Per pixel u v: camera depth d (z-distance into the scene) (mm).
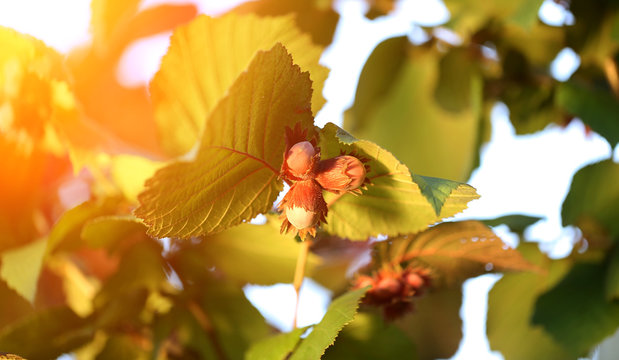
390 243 977
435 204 824
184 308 1041
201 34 906
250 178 839
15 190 1057
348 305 890
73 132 1037
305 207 836
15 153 1038
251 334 1040
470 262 988
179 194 814
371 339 992
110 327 1048
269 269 1024
